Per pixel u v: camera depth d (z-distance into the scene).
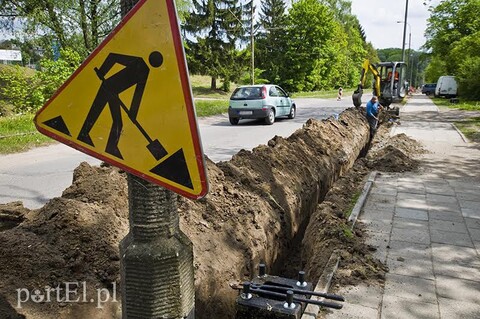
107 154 1.58
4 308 2.29
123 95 1.53
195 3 39.28
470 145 10.93
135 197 1.65
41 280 2.53
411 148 10.34
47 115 1.60
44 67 14.36
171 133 1.51
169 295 1.69
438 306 3.31
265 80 43.41
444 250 4.39
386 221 5.27
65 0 16.03
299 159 6.96
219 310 3.33
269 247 4.49
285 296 2.96
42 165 8.12
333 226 4.75
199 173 1.50
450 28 36.59
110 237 3.03
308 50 47.66
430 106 25.84
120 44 1.51
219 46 40.69
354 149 10.11
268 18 50.56
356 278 3.72
